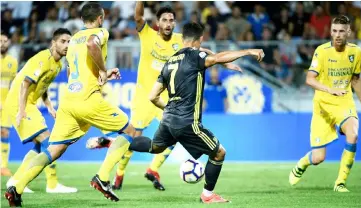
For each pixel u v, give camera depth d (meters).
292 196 27.58
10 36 60.59
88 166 44.47
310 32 57.62
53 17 59.91
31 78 27.30
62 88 47.25
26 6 61.50
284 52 51.62
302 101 50.66
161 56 31.59
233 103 48.59
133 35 58.50
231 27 57.12
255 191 29.84
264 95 48.34
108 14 61.44
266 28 57.12
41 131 28.97
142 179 36.81
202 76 23.28
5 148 38.12
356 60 29.67
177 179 36.53
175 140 24.03
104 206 24.30
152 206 24.05
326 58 29.52
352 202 25.50
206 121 47.59
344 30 28.73
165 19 31.11
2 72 38.28
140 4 30.92
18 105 29.17
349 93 30.09
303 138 47.28
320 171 39.84
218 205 24.14
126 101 47.03
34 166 23.34
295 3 59.31
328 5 58.50
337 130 30.23
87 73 23.58
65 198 27.22
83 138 48.34
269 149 47.44
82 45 23.83
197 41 24.06
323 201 25.80
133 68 49.66
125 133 24.34
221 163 24.08
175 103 23.45
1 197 27.77
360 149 46.31
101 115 23.72
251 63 51.84
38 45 51.56
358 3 58.69
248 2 60.59
